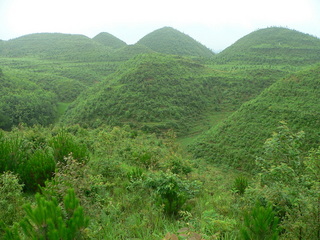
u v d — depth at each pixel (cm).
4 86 8706
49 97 9331
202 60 16512
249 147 4034
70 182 426
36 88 9956
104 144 1213
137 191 570
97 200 449
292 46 15925
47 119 7944
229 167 3766
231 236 340
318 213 321
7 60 17438
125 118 6531
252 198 464
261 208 290
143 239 349
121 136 2216
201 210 508
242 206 484
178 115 6788
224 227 343
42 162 542
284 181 459
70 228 244
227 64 14412
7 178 442
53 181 401
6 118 6606
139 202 512
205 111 7638
